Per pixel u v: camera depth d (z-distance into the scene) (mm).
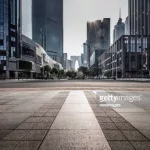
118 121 4891
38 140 3494
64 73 147250
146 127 4324
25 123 4695
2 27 65500
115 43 105062
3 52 65312
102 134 3828
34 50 90062
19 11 72688
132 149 3061
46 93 12219
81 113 5906
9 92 13016
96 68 154875
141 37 87312
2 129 4191
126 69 86438
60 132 3965
